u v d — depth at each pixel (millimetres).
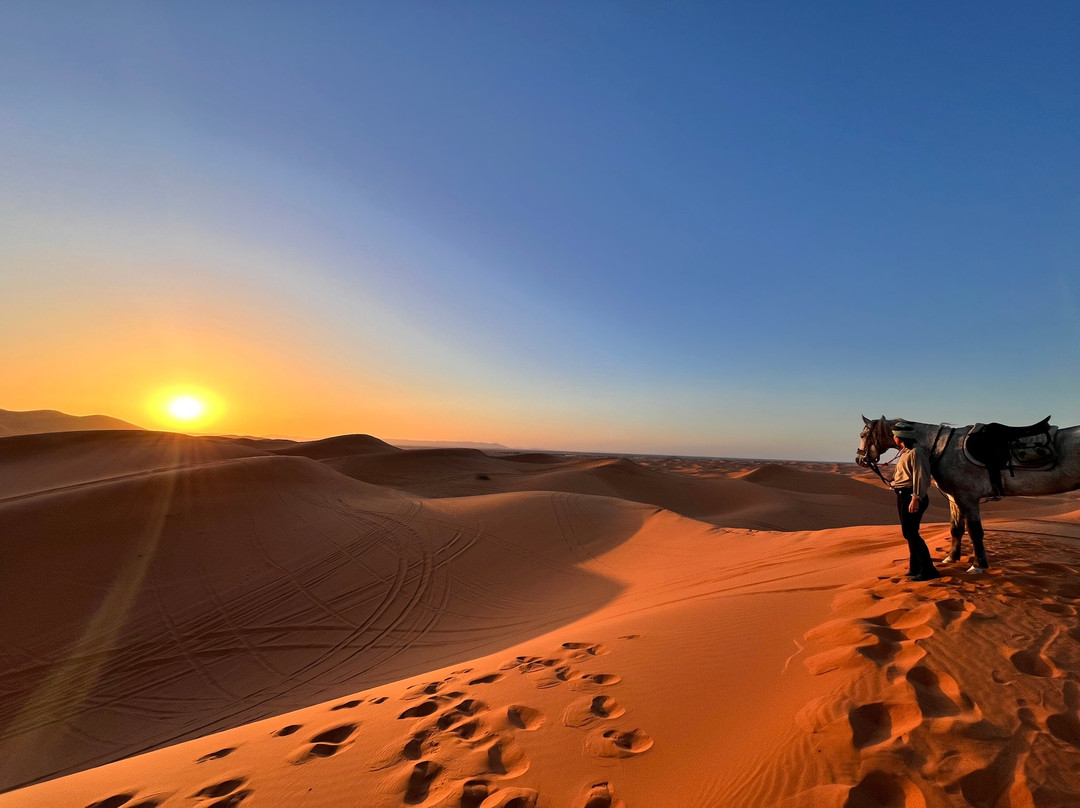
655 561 15109
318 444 65875
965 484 5387
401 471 50969
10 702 9734
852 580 6301
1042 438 4980
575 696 4418
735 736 3396
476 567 16266
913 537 5496
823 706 3398
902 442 5707
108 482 18812
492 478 50750
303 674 10508
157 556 15234
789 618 5352
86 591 13305
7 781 7836
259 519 18703
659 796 2973
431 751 3801
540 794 3127
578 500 24172
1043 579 5004
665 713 3881
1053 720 2951
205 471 21391
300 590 14258
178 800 3711
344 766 3793
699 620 6008
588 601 12016
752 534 16047
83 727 9055
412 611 13234
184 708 9562
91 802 3988
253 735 4969
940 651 3771
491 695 4730
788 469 60188
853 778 2750
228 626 12398
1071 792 2443
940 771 2689
